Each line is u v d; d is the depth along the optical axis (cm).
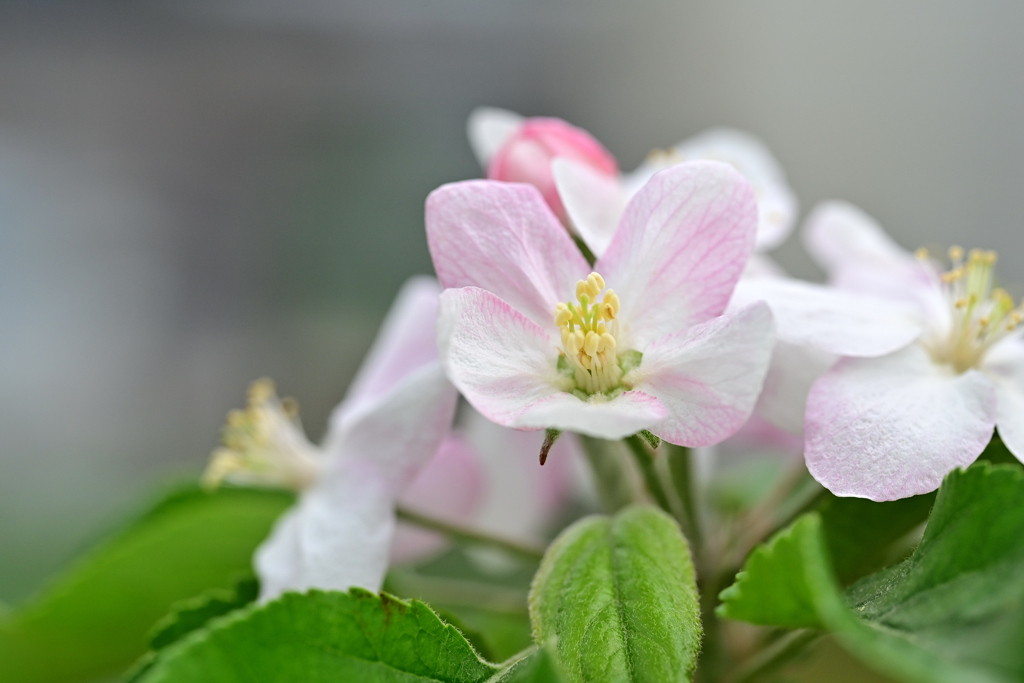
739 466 37
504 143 30
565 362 28
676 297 27
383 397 31
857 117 62
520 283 28
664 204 27
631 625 26
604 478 30
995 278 33
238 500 36
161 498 35
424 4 63
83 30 62
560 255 28
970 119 61
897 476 27
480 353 27
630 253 28
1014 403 28
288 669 25
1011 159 61
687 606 26
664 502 29
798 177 63
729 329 26
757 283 29
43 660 34
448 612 28
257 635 25
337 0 62
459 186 27
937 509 25
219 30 63
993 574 24
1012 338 30
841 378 28
